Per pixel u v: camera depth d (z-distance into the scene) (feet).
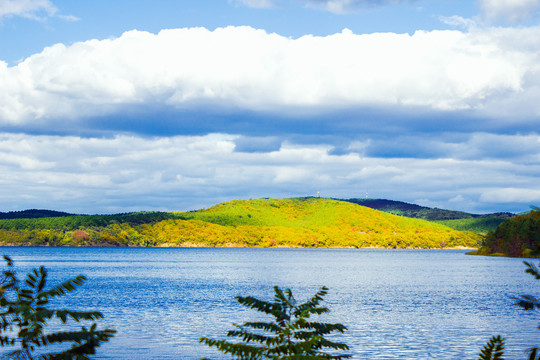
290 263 517.55
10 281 25.41
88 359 23.27
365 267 445.37
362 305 171.73
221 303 177.99
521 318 141.79
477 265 488.85
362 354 94.43
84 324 124.88
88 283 272.51
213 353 94.38
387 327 124.98
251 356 26.40
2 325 24.63
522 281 295.48
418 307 167.32
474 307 168.04
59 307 163.73
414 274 354.74
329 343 29.17
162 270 393.70
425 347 100.83
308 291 223.10
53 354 23.49
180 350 97.25
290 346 26.48
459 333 116.78
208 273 360.69
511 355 93.56
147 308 163.02
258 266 456.45
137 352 95.76
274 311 29.66
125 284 266.16
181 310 157.79
